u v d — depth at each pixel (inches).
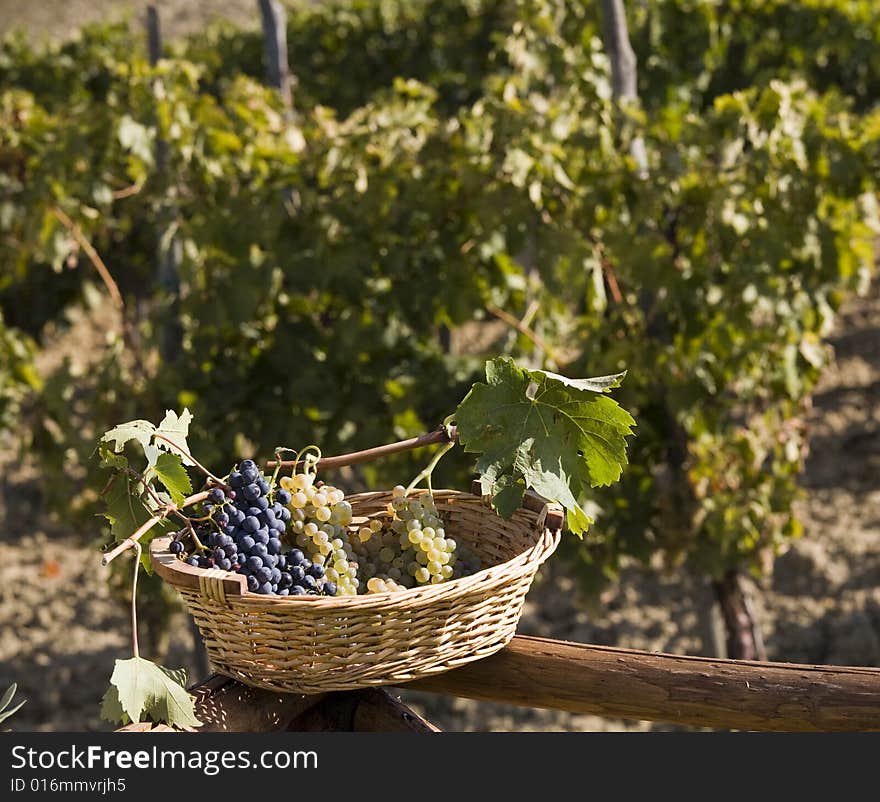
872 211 182.7
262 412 192.7
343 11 398.6
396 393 190.7
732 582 201.0
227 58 409.1
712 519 189.5
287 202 192.5
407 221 185.9
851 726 66.2
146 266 316.2
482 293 191.2
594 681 70.7
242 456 200.2
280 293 195.8
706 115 184.9
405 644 65.4
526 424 72.1
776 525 193.3
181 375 193.2
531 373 72.0
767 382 189.2
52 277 315.3
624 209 177.9
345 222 185.6
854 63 328.2
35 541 289.1
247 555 67.8
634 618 241.1
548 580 243.1
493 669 73.0
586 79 202.8
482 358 198.8
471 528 80.9
